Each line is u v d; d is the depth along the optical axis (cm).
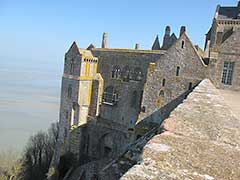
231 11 5700
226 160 500
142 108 3956
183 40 3612
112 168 899
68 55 5362
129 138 4562
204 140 629
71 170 4969
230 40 3484
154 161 442
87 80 5216
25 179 6003
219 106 1184
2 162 6419
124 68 5138
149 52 4819
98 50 5631
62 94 5503
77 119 5206
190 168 438
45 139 7144
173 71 3706
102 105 5309
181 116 874
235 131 762
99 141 5125
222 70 3522
